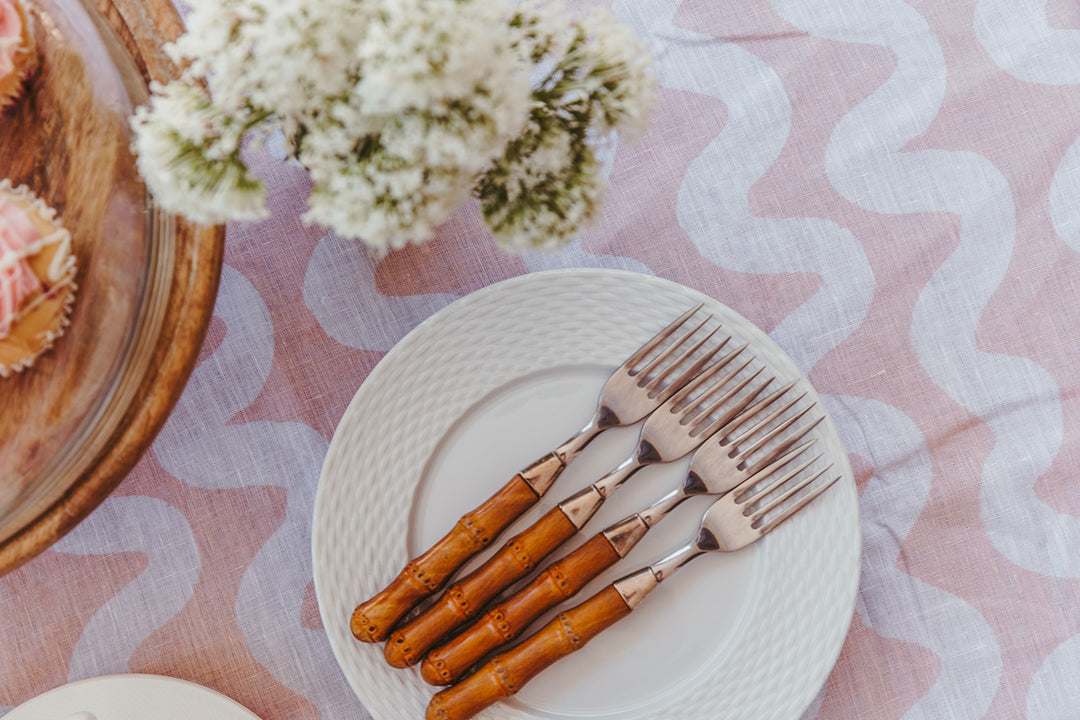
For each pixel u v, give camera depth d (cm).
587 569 70
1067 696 75
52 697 72
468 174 60
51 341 65
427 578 70
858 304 75
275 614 74
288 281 74
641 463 71
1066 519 75
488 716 72
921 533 75
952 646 75
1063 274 75
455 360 72
